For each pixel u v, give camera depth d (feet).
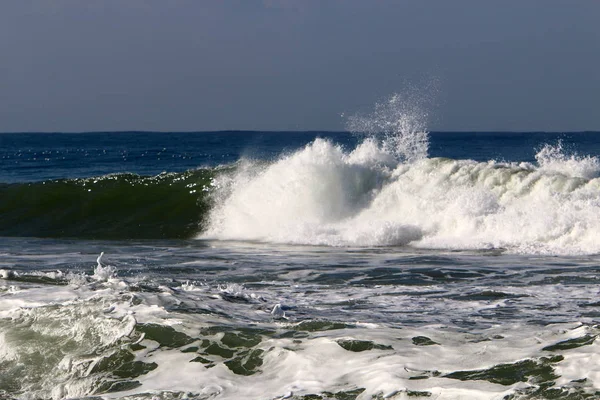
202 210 142.41
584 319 53.78
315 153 137.08
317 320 49.85
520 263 89.04
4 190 161.48
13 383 43.14
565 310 58.08
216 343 44.68
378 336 44.16
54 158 436.35
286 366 40.45
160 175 162.40
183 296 58.18
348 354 41.24
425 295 66.49
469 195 119.65
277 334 46.01
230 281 76.89
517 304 61.16
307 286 73.00
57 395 41.06
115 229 139.13
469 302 62.44
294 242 118.73
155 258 98.22
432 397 34.30
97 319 49.42
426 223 116.37
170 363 42.42
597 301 62.23
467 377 36.24
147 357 43.50
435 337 43.91
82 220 146.00
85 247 115.34
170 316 49.70
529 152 419.13
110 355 44.14
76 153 504.02
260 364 41.37
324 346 42.73
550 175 119.75
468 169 128.67
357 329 46.55
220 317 50.60
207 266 89.20
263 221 131.85
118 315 49.96
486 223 112.16
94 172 321.73
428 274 80.64
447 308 59.41
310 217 130.52
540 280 75.36
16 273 68.28
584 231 103.45
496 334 44.39
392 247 110.63
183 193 149.69
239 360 42.11
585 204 110.01
